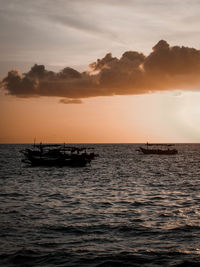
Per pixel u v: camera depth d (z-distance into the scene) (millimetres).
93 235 18281
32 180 48875
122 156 144625
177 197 32312
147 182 46719
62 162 75438
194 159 122250
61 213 24203
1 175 56625
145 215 23641
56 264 13961
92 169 71688
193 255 15031
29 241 17047
